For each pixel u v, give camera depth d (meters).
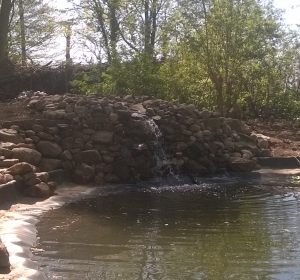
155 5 13.91
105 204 4.65
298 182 5.98
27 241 3.24
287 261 2.91
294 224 3.81
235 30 8.65
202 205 4.61
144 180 6.03
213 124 6.91
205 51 8.80
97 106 6.19
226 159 6.62
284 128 9.08
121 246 3.23
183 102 9.31
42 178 4.80
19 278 2.50
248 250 3.14
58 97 6.74
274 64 9.74
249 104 10.41
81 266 2.83
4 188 4.29
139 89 9.22
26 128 5.81
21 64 11.53
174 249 3.17
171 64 9.52
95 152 5.80
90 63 11.96
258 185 5.84
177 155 6.41
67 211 4.29
